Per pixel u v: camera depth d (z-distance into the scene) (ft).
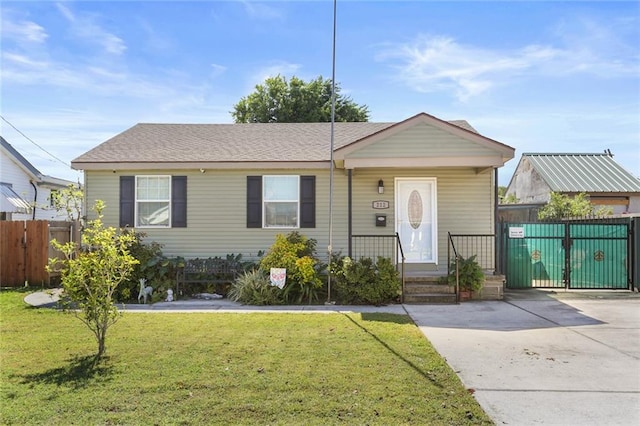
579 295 32.58
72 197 47.60
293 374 14.64
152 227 37.01
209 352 17.33
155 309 28.17
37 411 11.69
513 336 20.57
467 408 12.02
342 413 11.58
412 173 36.52
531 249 35.55
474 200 36.37
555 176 66.33
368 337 19.88
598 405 12.44
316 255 36.24
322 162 35.94
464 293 30.96
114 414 11.50
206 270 33.68
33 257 36.45
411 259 36.45
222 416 11.39
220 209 37.09
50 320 23.41
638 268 34.19
